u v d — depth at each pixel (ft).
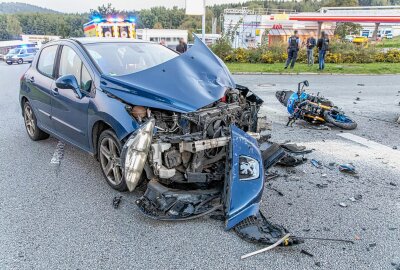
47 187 14.11
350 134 21.58
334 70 57.36
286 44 78.59
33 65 19.17
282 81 46.19
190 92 12.37
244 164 10.98
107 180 13.97
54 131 17.25
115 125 12.35
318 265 9.41
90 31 75.87
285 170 15.75
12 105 31.14
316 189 13.91
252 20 126.31
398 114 26.84
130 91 12.35
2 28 392.27
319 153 18.08
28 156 17.58
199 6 60.49
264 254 9.87
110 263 9.54
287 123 23.44
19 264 9.48
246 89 15.29
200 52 14.89
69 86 14.14
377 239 10.61
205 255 9.83
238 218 10.73
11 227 11.23
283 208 12.38
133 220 11.66
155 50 16.88
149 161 11.21
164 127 11.87
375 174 15.46
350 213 12.10
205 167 12.21
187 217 11.03
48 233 10.91
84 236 10.77
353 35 163.02
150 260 9.65
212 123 11.71
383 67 61.98
